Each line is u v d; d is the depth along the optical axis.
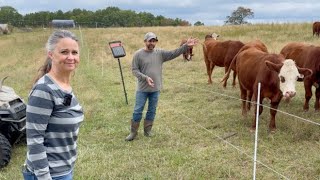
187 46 7.19
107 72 16.86
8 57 23.44
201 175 5.68
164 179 5.59
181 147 6.96
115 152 6.77
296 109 9.34
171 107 9.98
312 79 9.02
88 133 7.96
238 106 9.84
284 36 28.92
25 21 64.19
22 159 6.45
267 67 7.61
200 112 9.37
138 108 7.31
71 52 2.84
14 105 6.45
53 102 2.75
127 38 34.47
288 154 6.46
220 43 12.51
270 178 5.50
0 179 5.59
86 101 10.80
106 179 5.67
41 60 21.08
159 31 39.94
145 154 6.61
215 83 13.47
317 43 23.72
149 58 7.18
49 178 2.77
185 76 15.30
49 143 2.83
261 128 7.88
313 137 7.11
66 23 48.94
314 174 5.61
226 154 6.51
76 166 6.08
